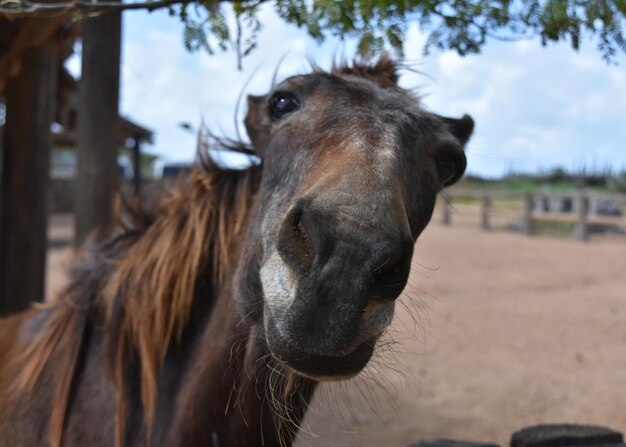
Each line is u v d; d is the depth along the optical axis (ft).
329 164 4.17
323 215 3.69
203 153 6.14
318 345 3.65
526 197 58.49
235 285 5.00
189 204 5.93
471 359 19.17
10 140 16.69
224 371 5.12
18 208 16.57
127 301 5.69
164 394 5.55
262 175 5.35
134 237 6.36
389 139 4.39
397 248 3.59
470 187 96.78
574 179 125.80
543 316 25.31
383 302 3.75
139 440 5.47
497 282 32.65
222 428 5.18
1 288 17.34
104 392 5.58
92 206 13.78
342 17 5.51
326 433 12.34
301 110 5.09
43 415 5.78
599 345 21.09
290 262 3.82
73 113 23.59
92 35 13.58
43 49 16.39
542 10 5.58
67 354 5.79
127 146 33.17
